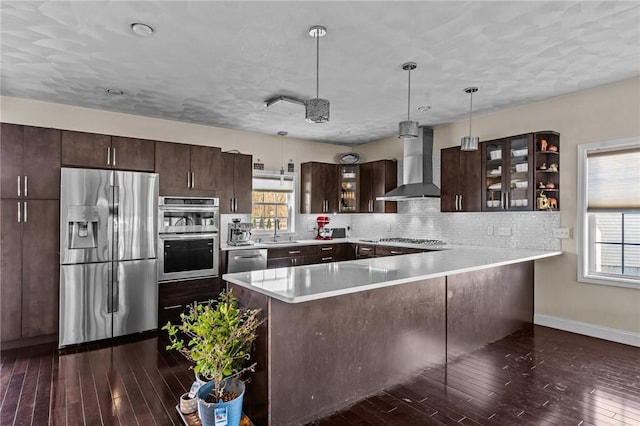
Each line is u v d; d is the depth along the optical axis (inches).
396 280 94.7
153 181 159.8
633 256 141.9
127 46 109.5
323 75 133.0
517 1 86.5
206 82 140.1
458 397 99.7
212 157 184.2
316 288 84.3
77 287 140.9
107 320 146.7
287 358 85.9
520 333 152.3
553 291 160.4
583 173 150.9
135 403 95.8
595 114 147.4
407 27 98.7
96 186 145.5
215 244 181.5
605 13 91.7
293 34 102.4
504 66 125.3
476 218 192.5
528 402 96.7
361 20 95.0
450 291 124.9
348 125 208.1
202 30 100.0
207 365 79.4
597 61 121.5
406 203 232.2
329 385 93.2
